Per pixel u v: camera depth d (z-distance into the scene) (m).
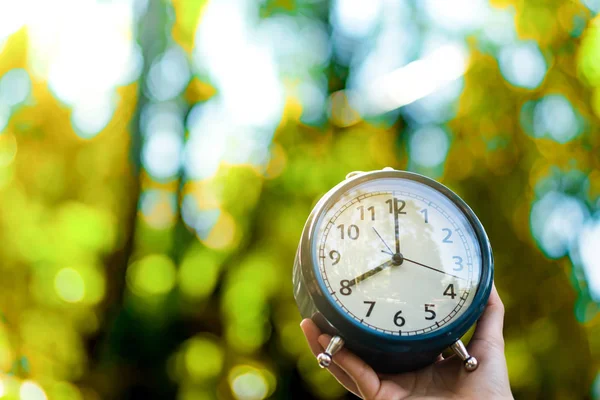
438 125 4.06
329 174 3.98
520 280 3.83
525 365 3.71
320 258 1.47
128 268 3.97
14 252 3.80
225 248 3.94
